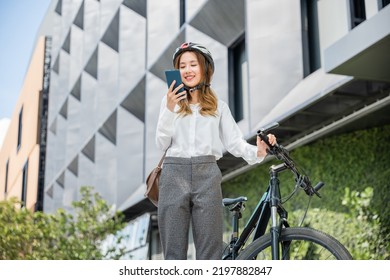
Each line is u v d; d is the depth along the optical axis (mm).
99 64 23766
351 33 6219
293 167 3453
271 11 10578
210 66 3447
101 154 23141
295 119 8891
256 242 3277
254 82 10352
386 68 6547
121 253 16000
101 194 22688
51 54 35594
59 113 31672
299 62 10078
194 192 3285
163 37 17500
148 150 17391
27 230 14547
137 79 19641
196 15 14008
